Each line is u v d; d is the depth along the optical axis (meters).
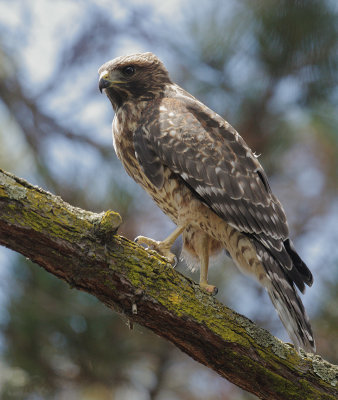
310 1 11.15
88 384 10.53
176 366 11.27
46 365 10.38
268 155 11.62
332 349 10.57
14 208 6.40
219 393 11.57
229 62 11.53
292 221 13.02
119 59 9.72
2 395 10.18
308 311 10.73
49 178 11.75
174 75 11.72
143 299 6.89
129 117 9.44
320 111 11.62
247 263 8.80
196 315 7.09
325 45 11.16
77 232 6.59
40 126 12.47
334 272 10.99
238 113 11.46
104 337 10.45
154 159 9.00
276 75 11.33
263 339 7.32
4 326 10.31
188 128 8.98
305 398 7.36
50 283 10.49
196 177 8.80
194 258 9.42
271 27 11.14
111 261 6.75
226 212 8.74
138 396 10.91
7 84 12.59
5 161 12.22
